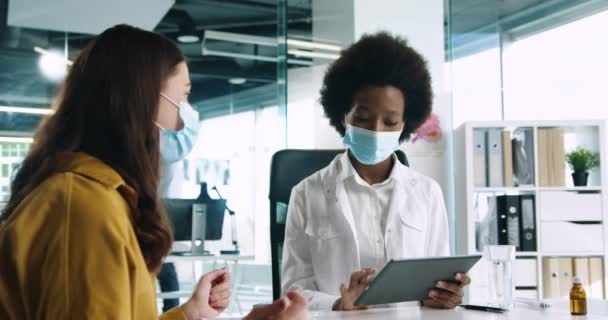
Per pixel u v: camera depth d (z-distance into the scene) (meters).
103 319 0.84
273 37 5.61
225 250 4.92
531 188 4.15
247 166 5.34
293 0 5.25
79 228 0.87
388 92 2.20
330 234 2.13
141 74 1.02
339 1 4.35
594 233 4.10
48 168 0.96
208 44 5.64
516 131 4.27
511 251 1.77
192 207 4.84
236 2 5.63
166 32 5.56
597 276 4.09
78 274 0.85
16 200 0.97
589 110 4.93
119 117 1.00
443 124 4.30
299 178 2.36
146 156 1.01
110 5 4.75
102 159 0.99
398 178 2.23
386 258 2.13
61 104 1.03
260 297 4.82
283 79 4.33
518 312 1.66
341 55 2.38
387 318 1.54
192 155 5.18
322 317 1.56
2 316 0.91
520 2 5.23
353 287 1.76
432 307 1.78
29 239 0.88
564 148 4.22
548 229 4.09
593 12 4.96
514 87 5.39
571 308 1.65
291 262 2.17
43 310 0.86
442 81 4.31
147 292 0.94
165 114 1.13
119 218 0.90
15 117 4.53
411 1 4.29
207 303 1.51
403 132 2.44
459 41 4.82
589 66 4.94
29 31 4.60
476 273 2.82
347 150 2.30
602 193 4.12
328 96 2.40
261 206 5.13
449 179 4.31
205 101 5.58
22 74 4.57
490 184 4.20
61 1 4.67
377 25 4.21
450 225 4.32
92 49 1.04
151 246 1.01
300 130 4.42
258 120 5.50
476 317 1.55
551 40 5.21
